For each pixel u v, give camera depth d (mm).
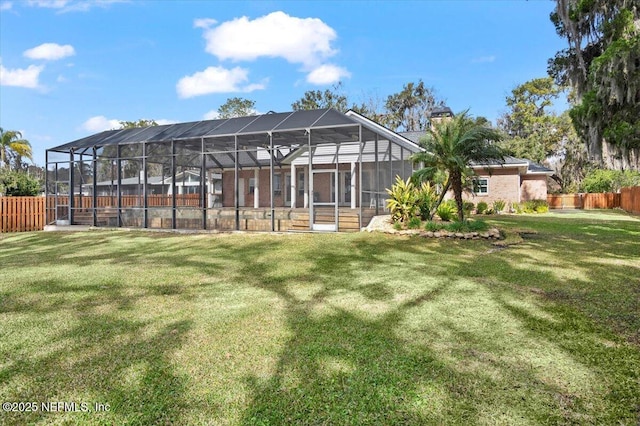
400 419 2520
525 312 4727
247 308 4980
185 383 3018
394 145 16750
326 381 3031
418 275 6863
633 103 9359
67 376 3152
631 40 9008
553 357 3443
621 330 4094
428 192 13195
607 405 2668
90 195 17094
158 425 2486
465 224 11367
